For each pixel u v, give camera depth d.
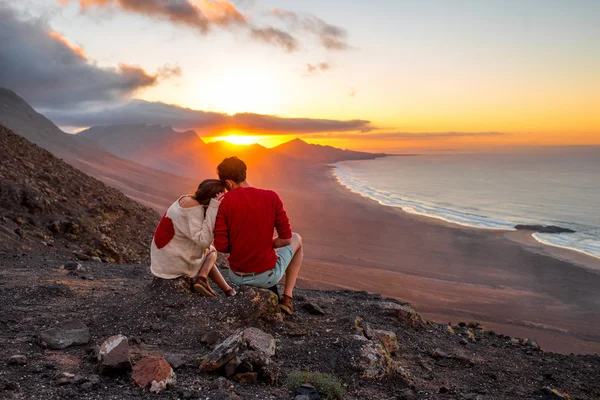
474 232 78.81
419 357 5.07
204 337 4.20
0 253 9.56
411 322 6.49
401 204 129.38
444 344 5.85
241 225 4.59
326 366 3.95
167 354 3.87
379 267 48.72
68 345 3.89
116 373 3.30
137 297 5.07
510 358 5.77
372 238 69.25
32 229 12.09
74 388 3.06
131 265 10.61
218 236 4.60
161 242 5.04
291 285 5.16
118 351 3.38
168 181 112.25
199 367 3.58
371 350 4.09
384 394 3.72
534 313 34.75
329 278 35.25
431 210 117.38
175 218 4.92
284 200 119.88
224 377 3.47
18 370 3.29
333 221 86.31
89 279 7.12
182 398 3.06
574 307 37.34
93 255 12.50
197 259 5.13
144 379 3.18
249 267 4.74
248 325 4.49
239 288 4.84
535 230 84.81
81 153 147.88
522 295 40.25
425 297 35.22
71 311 4.82
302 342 4.35
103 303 5.09
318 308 5.52
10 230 11.07
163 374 3.21
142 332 4.30
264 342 3.93
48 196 15.30
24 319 4.51
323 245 60.72
